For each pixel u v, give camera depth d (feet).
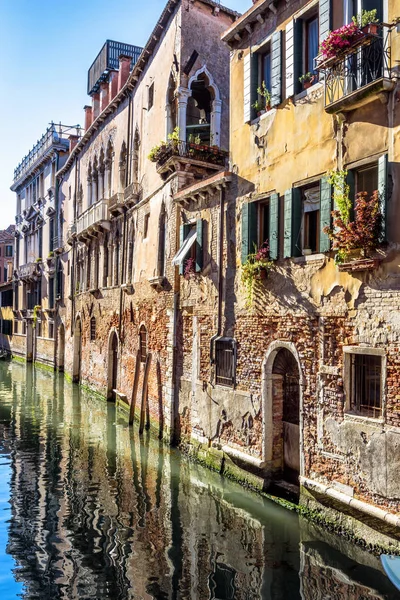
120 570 25.00
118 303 66.90
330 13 28.50
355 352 26.76
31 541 28.12
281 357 33.96
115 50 87.56
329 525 28.27
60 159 111.34
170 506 32.89
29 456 44.39
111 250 71.92
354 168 27.27
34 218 126.21
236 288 37.55
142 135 60.70
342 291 27.73
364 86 25.25
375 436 25.35
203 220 42.55
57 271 105.09
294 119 32.07
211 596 22.68
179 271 46.42
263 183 34.96
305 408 30.32
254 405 34.96
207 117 55.83
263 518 30.40
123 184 68.54
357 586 22.98
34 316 120.57
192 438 43.14
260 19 35.53
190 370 43.91
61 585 23.66
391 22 25.05
